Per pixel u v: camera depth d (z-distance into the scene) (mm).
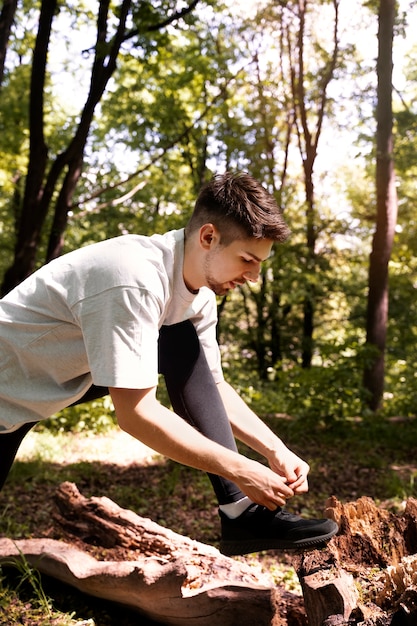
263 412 11578
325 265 16484
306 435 9750
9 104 14281
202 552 3281
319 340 18031
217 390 2447
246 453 8125
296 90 16844
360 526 2787
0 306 2246
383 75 12516
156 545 3377
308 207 16391
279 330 18469
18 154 14969
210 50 14320
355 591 2404
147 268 2059
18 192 17938
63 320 2137
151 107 15633
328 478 7062
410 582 2230
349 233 16328
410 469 7684
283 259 15727
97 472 6879
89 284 2055
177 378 2379
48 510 5234
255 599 2762
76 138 9453
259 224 2057
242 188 2102
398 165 13812
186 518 5332
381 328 12789
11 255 18703
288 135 16469
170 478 6473
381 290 12766
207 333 2574
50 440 8328
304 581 2490
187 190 18219
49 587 3531
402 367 17172
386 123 12570
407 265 16328
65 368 2209
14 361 2240
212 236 2107
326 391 10148
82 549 3537
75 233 17953
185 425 2076
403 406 11539
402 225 15812
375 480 6984
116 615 3332
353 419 10992
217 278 2146
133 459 7738
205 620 2842
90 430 9359
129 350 1988
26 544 3564
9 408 2271
